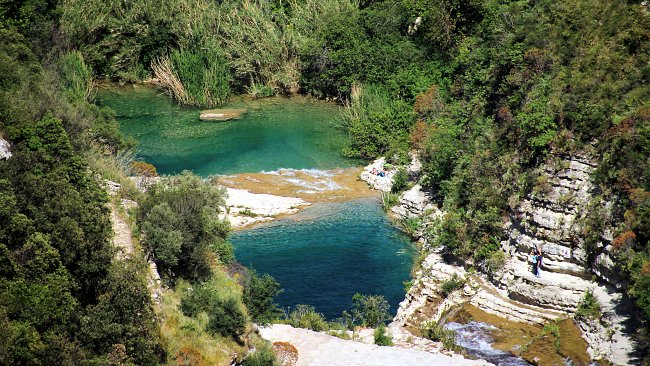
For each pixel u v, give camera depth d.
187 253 45.00
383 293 54.75
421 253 59.41
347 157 79.81
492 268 53.59
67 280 33.19
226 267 51.56
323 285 55.41
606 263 48.81
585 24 62.06
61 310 32.31
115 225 44.09
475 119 66.31
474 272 54.75
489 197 56.72
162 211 44.50
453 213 58.41
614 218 49.19
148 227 43.34
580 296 49.47
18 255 32.28
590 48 59.81
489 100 66.56
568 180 52.41
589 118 53.28
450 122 69.69
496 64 66.06
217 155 79.56
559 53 61.00
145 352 34.59
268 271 57.00
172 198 47.12
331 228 64.38
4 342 29.34
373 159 79.19
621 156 49.94
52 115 46.62
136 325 35.00
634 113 51.50
